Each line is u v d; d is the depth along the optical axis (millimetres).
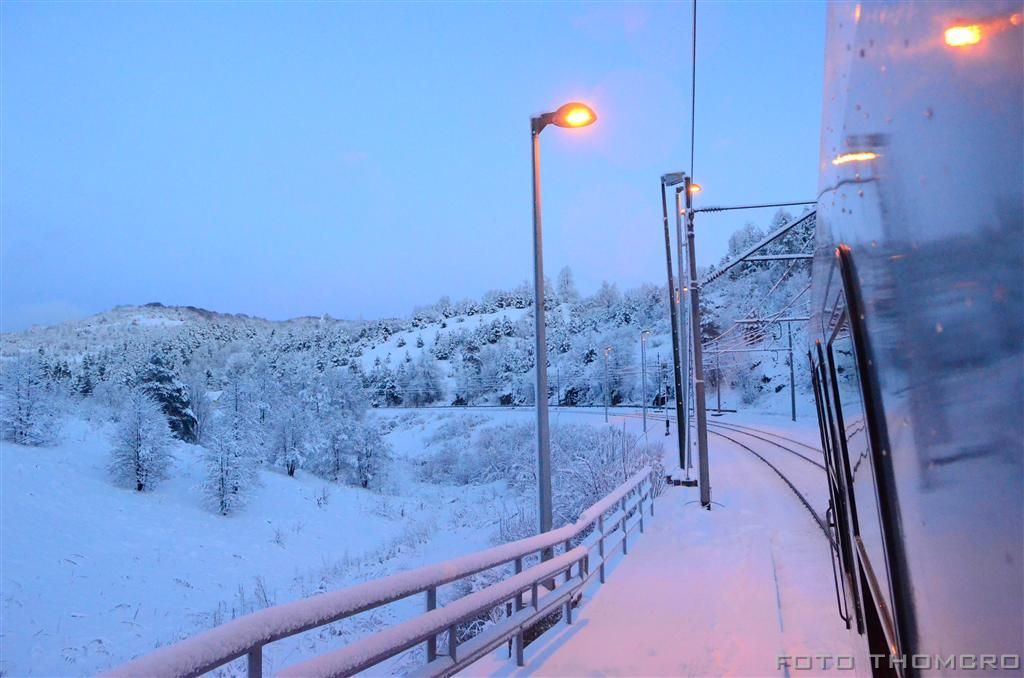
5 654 19094
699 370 15328
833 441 4582
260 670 3162
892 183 1570
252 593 25828
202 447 52156
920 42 1299
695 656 6469
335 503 44875
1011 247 1003
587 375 102750
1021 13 917
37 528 30844
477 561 5445
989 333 1115
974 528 1260
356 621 14883
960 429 1295
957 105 1154
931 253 1357
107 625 21875
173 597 25375
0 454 39469
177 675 2580
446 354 163750
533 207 9531
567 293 193625
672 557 10633
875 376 2018
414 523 40156
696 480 18969
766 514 13875
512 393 116312
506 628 5945
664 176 21016
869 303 1957
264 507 41719
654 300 120250
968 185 1143
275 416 55094
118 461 40688
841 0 1896
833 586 8547
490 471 52625
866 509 2844
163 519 36344
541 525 9086
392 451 59250
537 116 9570
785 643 6598
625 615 7848
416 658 9969
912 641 1856
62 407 50188
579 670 6223
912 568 1780
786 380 64938
